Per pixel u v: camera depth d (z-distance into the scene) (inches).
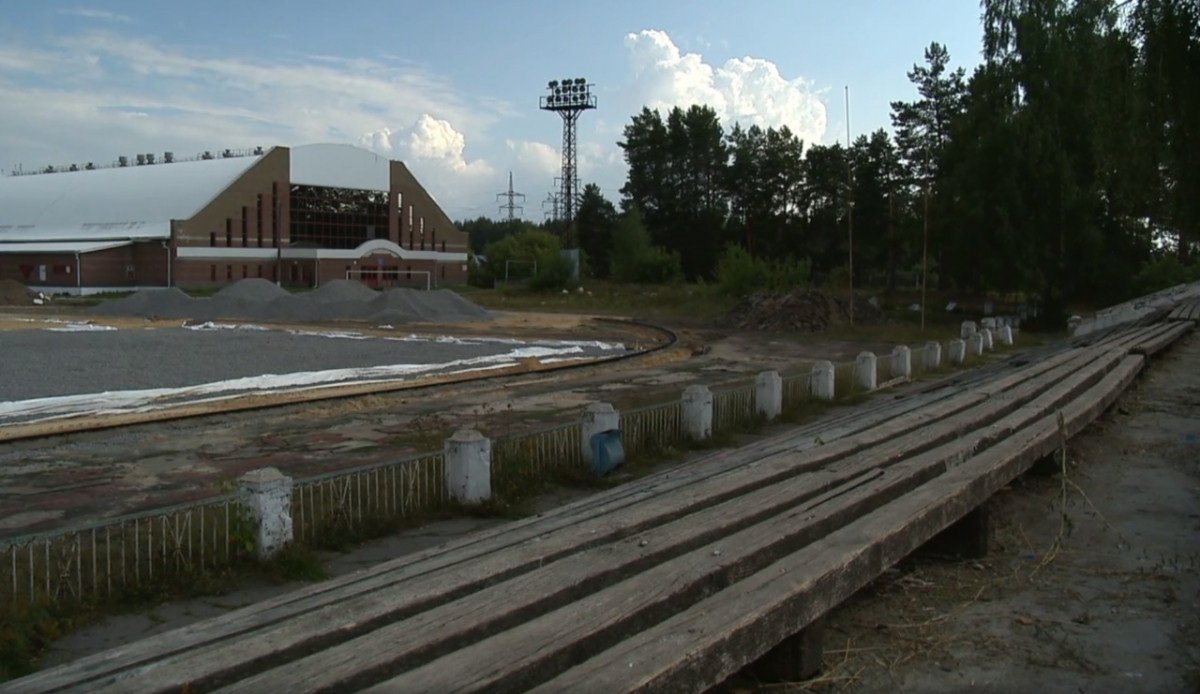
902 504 233.5
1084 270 1797.5
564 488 426.9
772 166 3641.7
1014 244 1748.3
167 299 1898.4
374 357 1076.5
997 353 1168.8
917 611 229.8
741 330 1688.0
